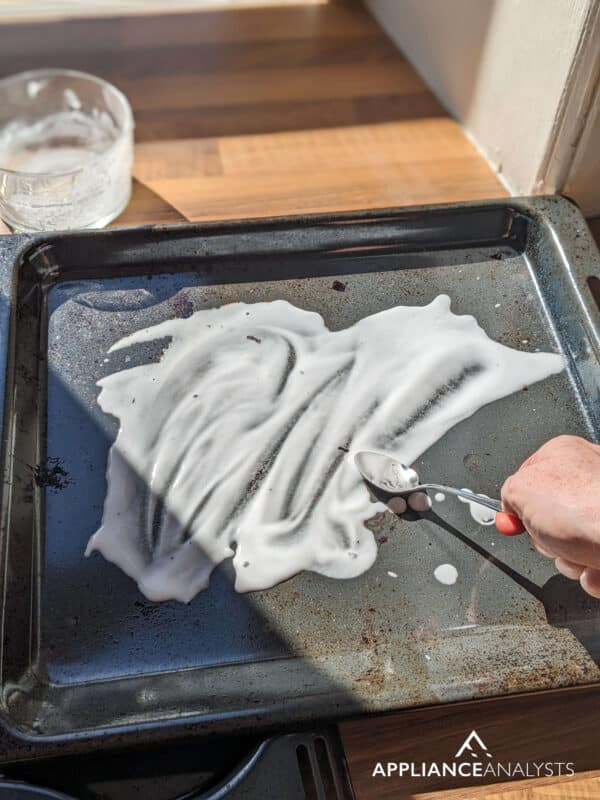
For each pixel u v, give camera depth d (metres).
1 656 0.58
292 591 0.63
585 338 0.75
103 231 0.79
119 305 0.79
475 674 0.58
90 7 1.15
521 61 0.84
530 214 0.82
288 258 0.82
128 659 0.60
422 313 0.79
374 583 0.64
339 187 0.93
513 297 0.81
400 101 1.04
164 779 0.56
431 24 1.00
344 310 0.79
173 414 0.72
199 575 0.64
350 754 0.58
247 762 0.55
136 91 1.04
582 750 0.59
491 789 0.57
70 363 0.75
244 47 1.11
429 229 0.83
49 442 0.70
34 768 0.56
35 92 0.95
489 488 0.69
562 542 0.53
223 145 0.98
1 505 0.63
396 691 0.57
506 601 0.63
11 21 1.12
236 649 0.60
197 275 0.81
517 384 0.74
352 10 1.16
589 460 0.58
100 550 0.65
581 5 0.73
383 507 0.67
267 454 0.70
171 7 1.15
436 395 0.74
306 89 1.05
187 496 0.68
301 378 0.74
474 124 0.98
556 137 0.82
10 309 0.74
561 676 0.58
